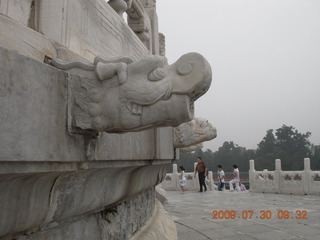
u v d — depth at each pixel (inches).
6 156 50.3
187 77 64.1
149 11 217.8
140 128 69.2
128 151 101.3
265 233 210.1
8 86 51.2
